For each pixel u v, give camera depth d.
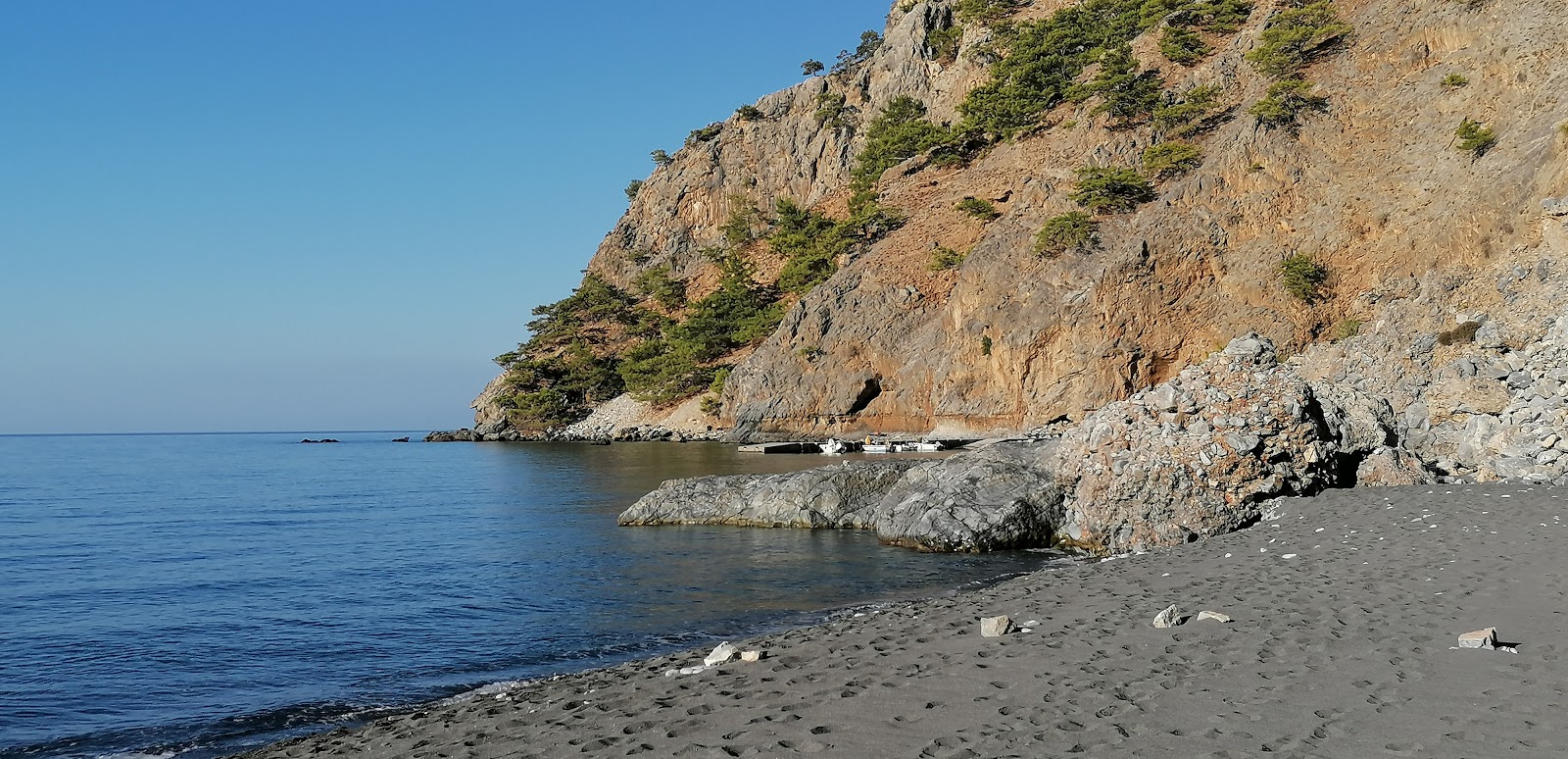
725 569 22.09
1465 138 62.94
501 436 133.12
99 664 15.43
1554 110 59.16
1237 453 20.88
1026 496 23.38
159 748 11.30
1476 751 6.36
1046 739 7.12
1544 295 36.84
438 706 11.97
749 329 111.69
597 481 53.75
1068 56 111.56
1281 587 12.69
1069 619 11.83
